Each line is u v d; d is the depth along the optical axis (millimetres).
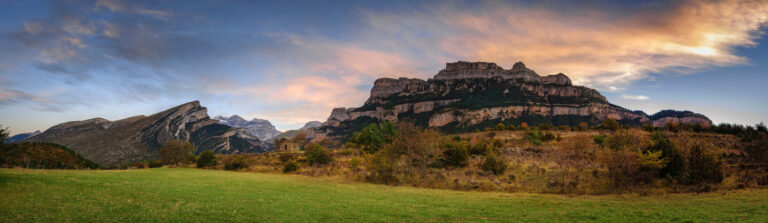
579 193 30953
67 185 26422
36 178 28141
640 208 21969
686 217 18594
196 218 17922
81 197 21906
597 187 32875
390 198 28266
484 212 21922
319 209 22406
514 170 45562
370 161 47188
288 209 22016
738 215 18562
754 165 39281
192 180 38344
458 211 22297
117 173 41469
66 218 16359
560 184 34969
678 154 33375
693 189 29500
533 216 20312
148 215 17969
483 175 43219
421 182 40219
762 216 18234
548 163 50375
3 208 17406
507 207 23797
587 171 40656
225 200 24594
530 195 30281
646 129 91250
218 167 71188
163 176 41156
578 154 53594
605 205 23828
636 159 34250
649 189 30609
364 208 23141
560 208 23094
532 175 41031
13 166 51938
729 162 42031
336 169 58406
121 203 20906
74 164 64250
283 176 50375
